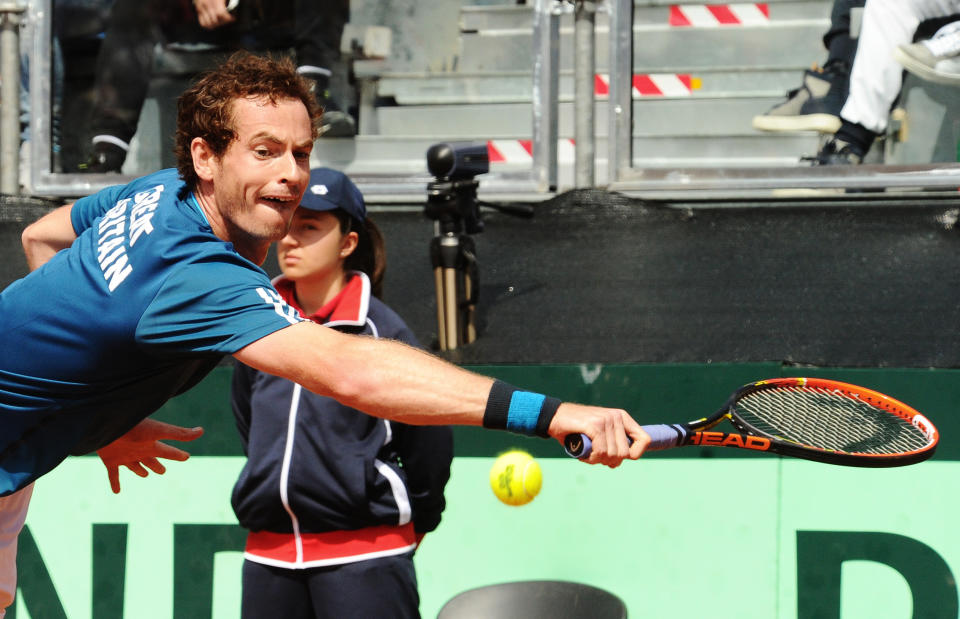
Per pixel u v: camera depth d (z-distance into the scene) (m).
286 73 7.24
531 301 13.09
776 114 14.94
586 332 12.29
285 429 10.09
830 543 11.68
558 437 6.55
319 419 9.98
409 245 15.00
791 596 11.73
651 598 11.91
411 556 10.41
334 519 10.00
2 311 7.36
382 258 11.78
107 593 12.48
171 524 12.40
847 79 14.59
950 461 11.48
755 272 13.23
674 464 11.85
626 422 6.70
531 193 15.46
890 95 14.40
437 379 6.52
